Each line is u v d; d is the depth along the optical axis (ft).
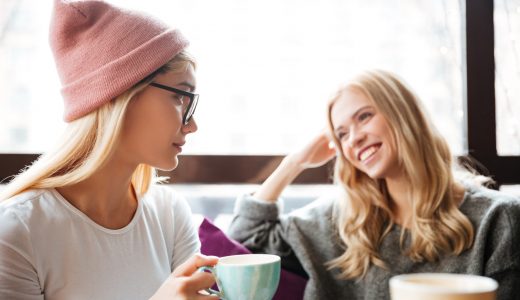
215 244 4.79
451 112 6.22
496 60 6.20
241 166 5.87
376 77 4.56
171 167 3.58
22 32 5.79
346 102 4.56
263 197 5.13
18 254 3.02
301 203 6.21
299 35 6.13
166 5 5.93
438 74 6.23
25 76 5.78
